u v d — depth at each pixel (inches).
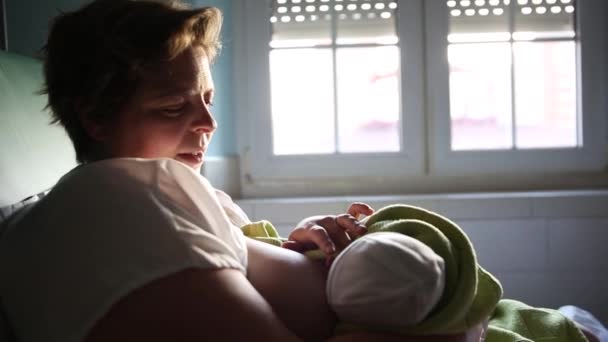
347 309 23.0
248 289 22.1
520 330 37.6
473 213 69.7
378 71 75.6
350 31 75.2
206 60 28.7
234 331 20.7
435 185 76.3
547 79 75.3
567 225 69.6
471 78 75.5
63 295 21.3
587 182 75.9
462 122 76.2
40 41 60.1
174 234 21.9
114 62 25.7
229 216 36.0
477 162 75.5
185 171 24.7
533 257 69.8
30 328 22.0
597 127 74.7
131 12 26.3
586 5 73.6
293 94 76.2
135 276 20.9
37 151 32.3
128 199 22.5
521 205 69.4
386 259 22.4
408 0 74.1
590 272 69.7
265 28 74.5
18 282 22.6
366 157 76.0
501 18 74.5
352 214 32.7
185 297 20.7
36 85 36.2
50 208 23.2
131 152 27.1
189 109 27.4
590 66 74.1
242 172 76.4
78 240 22.0
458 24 74.7
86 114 26.6
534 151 75.3
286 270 26.9
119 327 20.4
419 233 24.8
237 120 76.0
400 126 75.7
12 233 23.8
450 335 24.1
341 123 76.4
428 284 22.0
